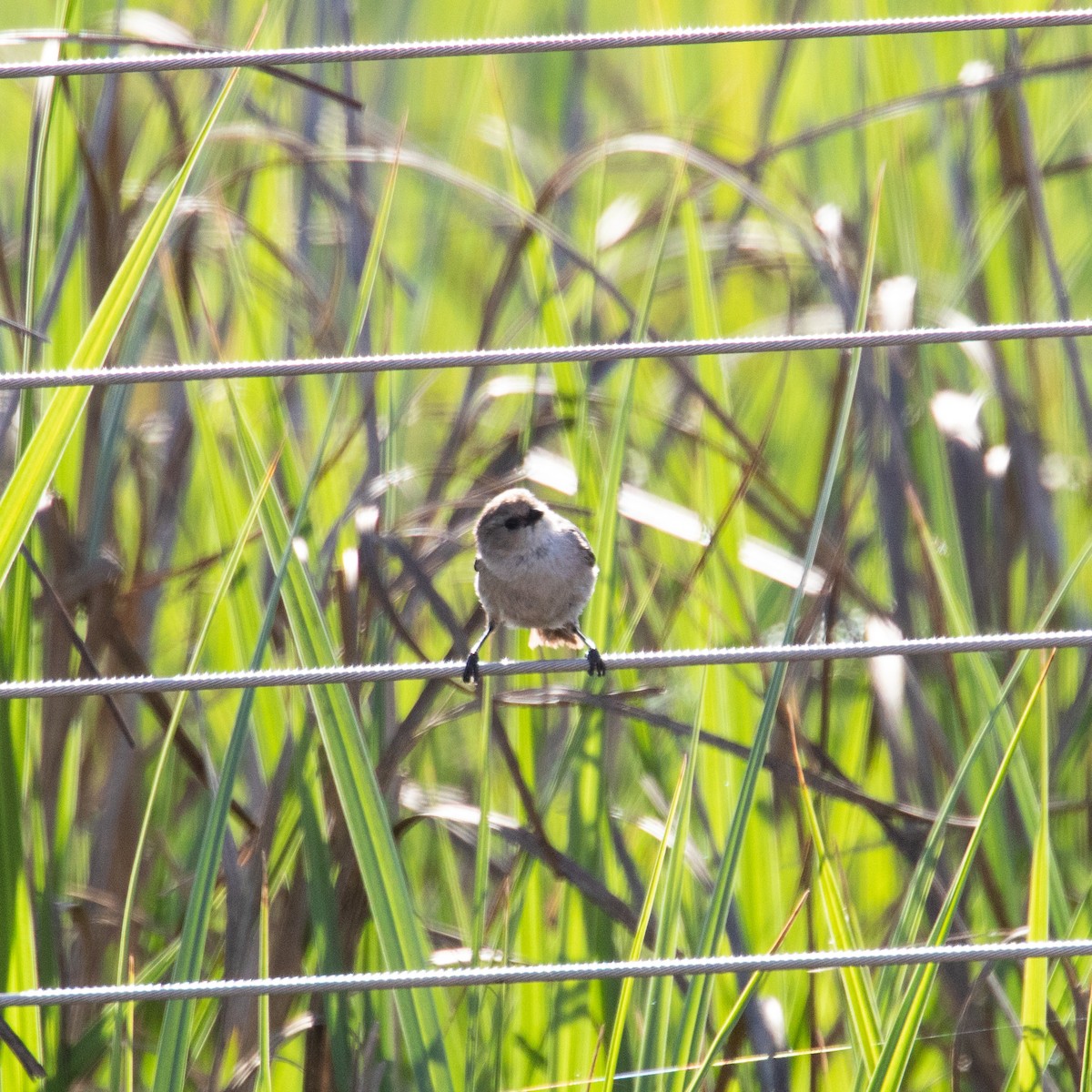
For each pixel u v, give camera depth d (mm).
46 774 10000
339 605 10148
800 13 17219
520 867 9922
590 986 9914
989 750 10523
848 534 13188
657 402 13141
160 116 13977
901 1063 8211
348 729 8555
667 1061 8625
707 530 11000
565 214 16828
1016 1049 10195
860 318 9484
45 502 10172
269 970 9680
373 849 8469
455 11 21297
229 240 11133
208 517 12750
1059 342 14023
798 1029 10180
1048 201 15930
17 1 20984
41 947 9703
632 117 20344
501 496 9773
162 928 11188
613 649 10266
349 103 10039
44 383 7898
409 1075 10352
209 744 12023
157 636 13320
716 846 10477
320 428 12719
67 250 10461
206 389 12625
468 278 17188
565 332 11047
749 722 10820
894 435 11219
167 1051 8297
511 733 11492
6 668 9195
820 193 17641
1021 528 12062
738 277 16656
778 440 15281
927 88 15250
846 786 10633
